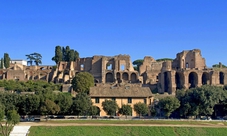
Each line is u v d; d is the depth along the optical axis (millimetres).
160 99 142000
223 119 131500
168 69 199750
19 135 96938
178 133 105188
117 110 132125
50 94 129000
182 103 134750
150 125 110125
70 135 99250
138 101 138000
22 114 124562
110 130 104000
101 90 139875
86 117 128000
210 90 132750
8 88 174000
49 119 118938
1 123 106500
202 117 136875
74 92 170375
